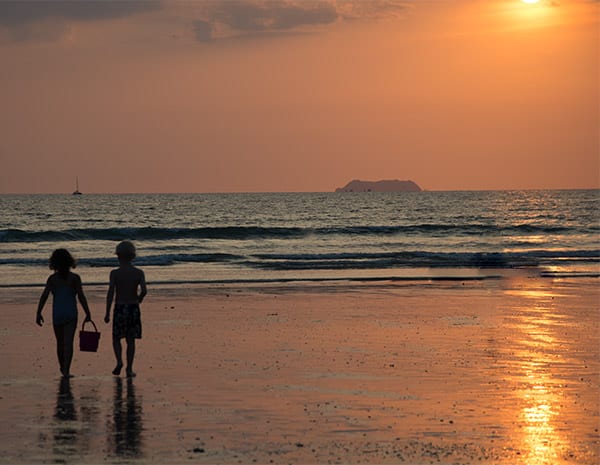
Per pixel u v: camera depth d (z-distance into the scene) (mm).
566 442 12977
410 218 150375
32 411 14773
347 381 17531
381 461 11984
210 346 22172
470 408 15125
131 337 18375
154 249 74938
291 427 13805
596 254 63469
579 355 20797
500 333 24578
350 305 31766
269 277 45219
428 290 37562
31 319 27422
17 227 125250
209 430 13578
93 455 12148
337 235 96250
